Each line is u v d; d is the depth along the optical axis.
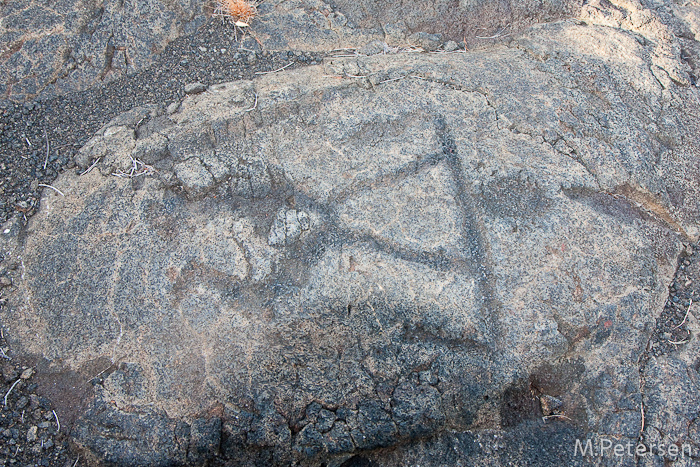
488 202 2.71
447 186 2.72
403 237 2.60
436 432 2.50
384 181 2.74
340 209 2.68
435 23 3.66
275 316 2.47
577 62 3.31
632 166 2.94
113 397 2.40
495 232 2.63
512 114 2.98
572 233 2.69
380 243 2.59
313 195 2.71
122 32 3.35
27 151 3.03
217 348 2.44
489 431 2.51
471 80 3.12
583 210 2.76
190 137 2.91
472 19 3.67
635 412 2.51
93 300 2.55
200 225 2.66
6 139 3.08
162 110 3.14
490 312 2.51
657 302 2.74
